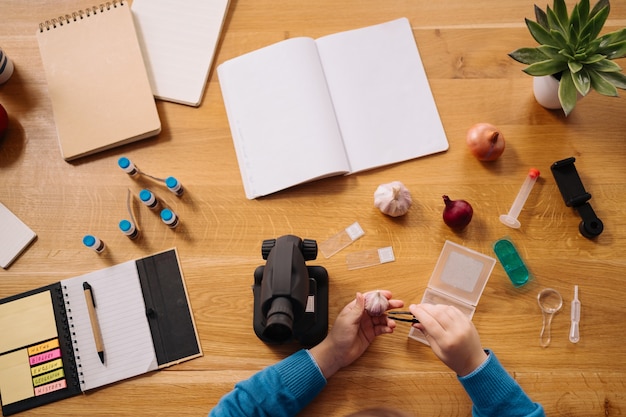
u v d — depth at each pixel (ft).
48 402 3.12
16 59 3.59
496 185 3.33
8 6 3.67
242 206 3.36
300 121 3.37
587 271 3.20
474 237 3.26
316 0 3.63
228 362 3.16
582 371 3.08
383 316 3.08
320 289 3.12
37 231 3.36
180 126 3.47
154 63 3.53
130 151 3.46
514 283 3.19
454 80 3.49
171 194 3.39
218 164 3.42
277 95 3.43
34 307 3.24
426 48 3.54
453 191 3.33
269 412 2.90
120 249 3.33
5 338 3.21
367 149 3.38
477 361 2.90
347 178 3.38
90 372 3.15
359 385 3.11
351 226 3.31
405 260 3.26
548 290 3.18
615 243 3.23
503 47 3.52
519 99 3.45
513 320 3.15
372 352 3.15
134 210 3.37
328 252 3.28
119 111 3.43
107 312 3.22
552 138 3.38
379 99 3.45
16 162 3.47
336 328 3.01
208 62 3.52
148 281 3.26
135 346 3.18
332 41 3.53
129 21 3.54
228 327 3.20
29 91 3.55
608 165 3.33
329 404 3.10
